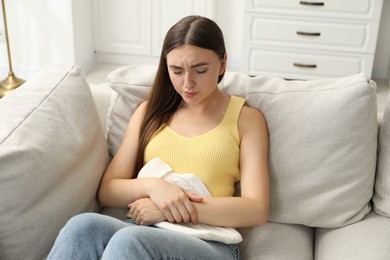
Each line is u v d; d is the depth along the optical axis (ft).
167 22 13.67
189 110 4.94
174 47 4.47
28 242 4.09
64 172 4.38
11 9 12.80
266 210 4.53
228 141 4.75
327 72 12.76
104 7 13.79
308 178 4.80
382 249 4.36
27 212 4.04
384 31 13.35
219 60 4.61
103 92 5.82
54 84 4.98
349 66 12.60
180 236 4.03
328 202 4.77
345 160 4.73
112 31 14.05
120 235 3.76
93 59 14.24
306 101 4.84
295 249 4.71
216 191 4.69
